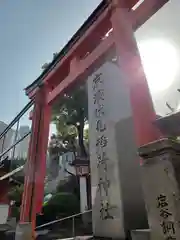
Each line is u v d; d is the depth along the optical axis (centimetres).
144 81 383
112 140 579
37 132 764
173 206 264
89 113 693
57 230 1326
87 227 1332
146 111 358
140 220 498
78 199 1725
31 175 708
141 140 349
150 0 444
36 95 820
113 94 634
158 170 292
